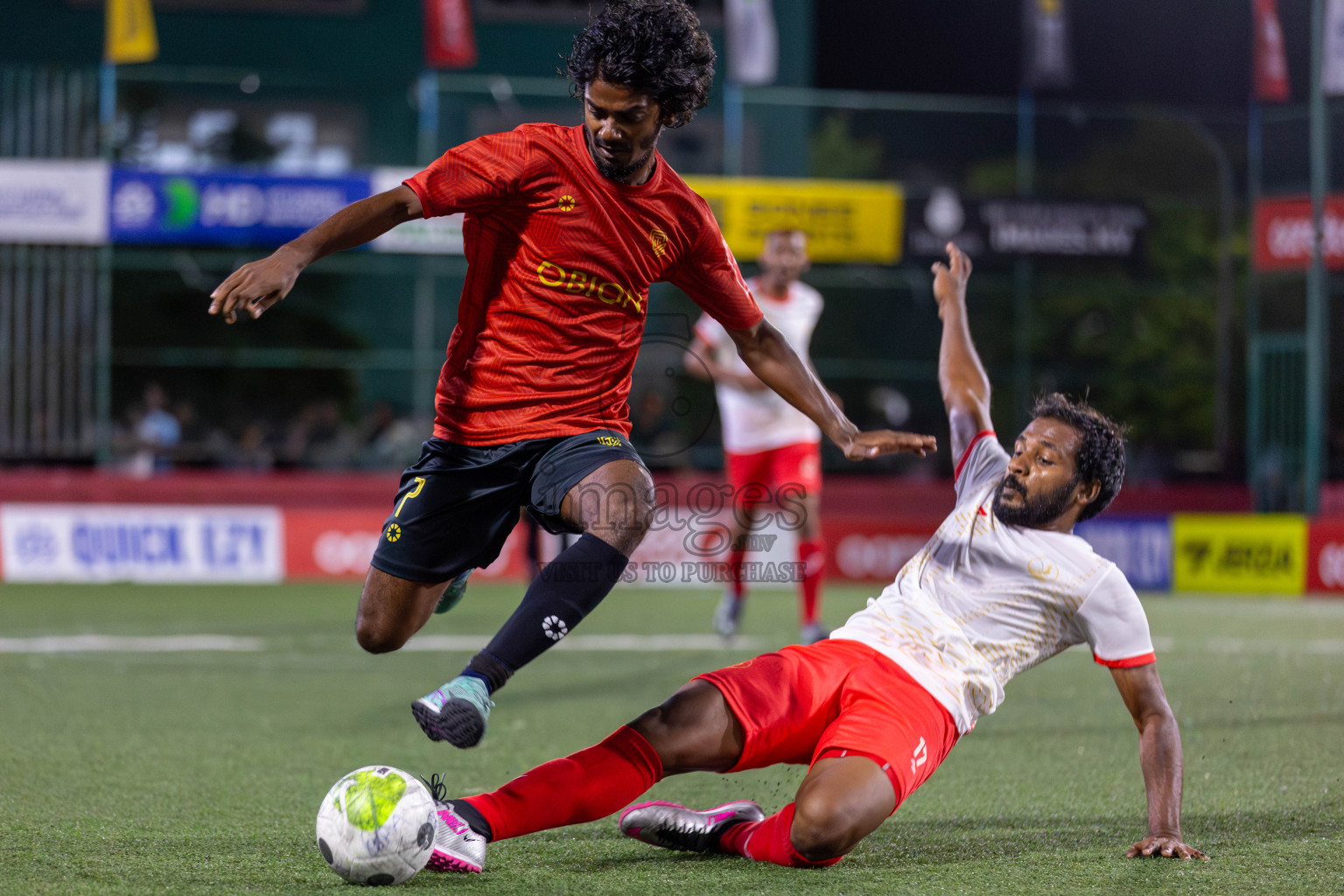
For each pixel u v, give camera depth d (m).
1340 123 37.56
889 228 34.47
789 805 7.87
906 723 7.87
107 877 7.49
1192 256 46.59
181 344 42.19
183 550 31.98
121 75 36.94
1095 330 46.84
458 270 40.47
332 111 43.62
